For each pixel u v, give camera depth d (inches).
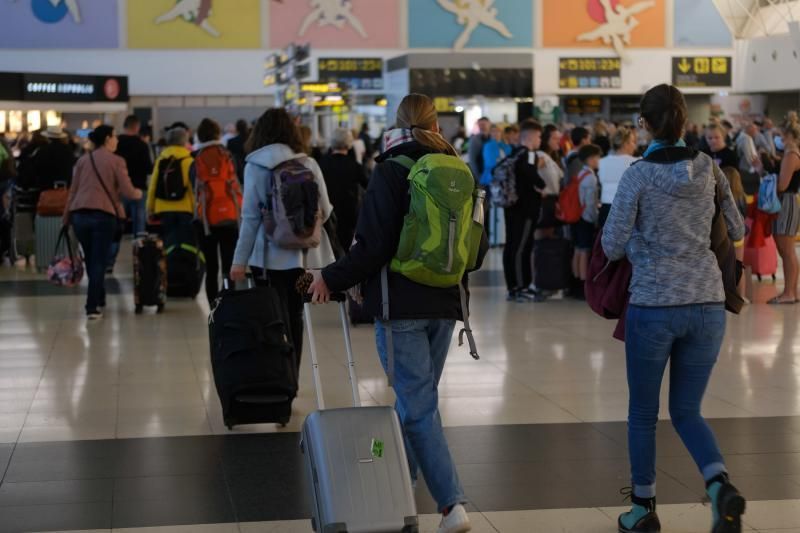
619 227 194.2
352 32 1385.3
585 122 1359.5
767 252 550.9
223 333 269.9
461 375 344.8
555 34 1414.9
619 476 237.9
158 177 490.3
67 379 339.3
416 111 197.9
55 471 243.1
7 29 1326.3
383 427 181.2
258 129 296.5
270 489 230.4
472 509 217.5
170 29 1362.0
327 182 462.3
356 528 172.7
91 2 1342.3
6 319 457.1
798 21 1250.6
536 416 291.4
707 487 193.3
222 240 422.9
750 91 1401.3
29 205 654.5
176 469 244.8
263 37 1378.0
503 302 506.3
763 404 304.5
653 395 199.0
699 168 193.3
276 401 267.0
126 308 489.7
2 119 1002.7
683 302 191.9
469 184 188.2
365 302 192.4
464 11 1395.2
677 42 1414.9
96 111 1080.8
